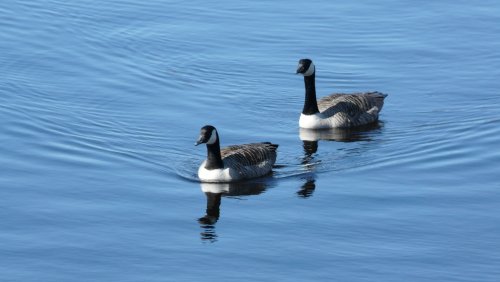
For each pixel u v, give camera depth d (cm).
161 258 2686
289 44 4256
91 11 4503
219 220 2897
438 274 2611
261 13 4556
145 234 2812
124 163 3247
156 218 2906
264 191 3089
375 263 2659
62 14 4456
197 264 2653
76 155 3288
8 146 3331
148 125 3528
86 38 4241
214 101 3756
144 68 4000
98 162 3247
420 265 2652
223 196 3053
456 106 3734
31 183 3089
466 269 2636
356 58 4156
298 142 3478
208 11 4559
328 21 4481
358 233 2817
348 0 4728
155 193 3059
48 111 3597
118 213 2928
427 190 3072
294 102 3800
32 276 2591
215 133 3128
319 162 3300
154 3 4625
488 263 2662
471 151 3344
